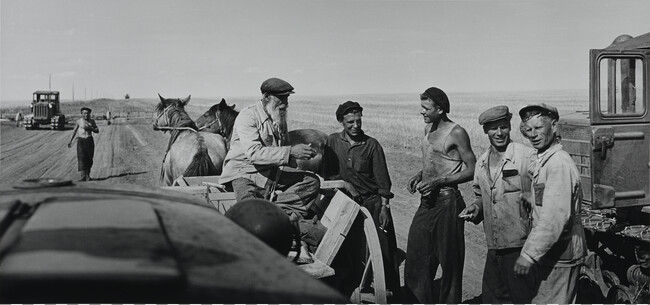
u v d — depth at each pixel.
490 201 4.80
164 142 30.03
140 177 17.55
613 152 5.65
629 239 6.02
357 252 5.18
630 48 6.04
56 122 41.47
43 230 1.71
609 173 5.66
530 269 4.06
